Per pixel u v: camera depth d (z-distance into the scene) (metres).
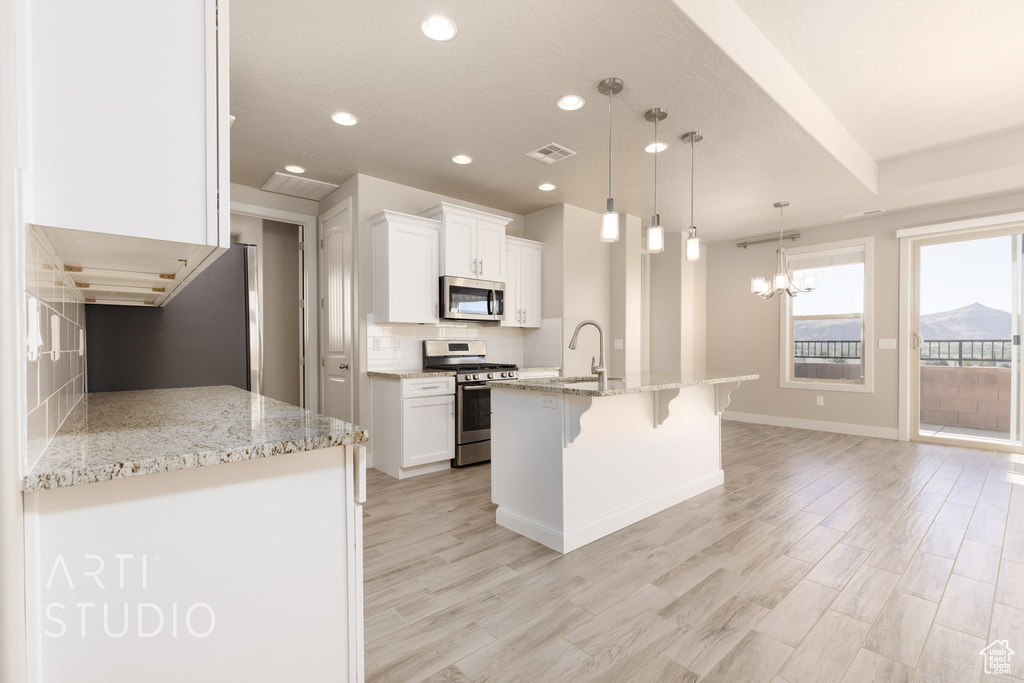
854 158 3.87
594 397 2.49
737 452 4.55
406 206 4.27
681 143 3.31
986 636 1.71
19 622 0.74
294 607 1.08
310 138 3.28
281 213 4.48
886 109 3.35
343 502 1.14
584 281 5.03
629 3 1.98
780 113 2.87
